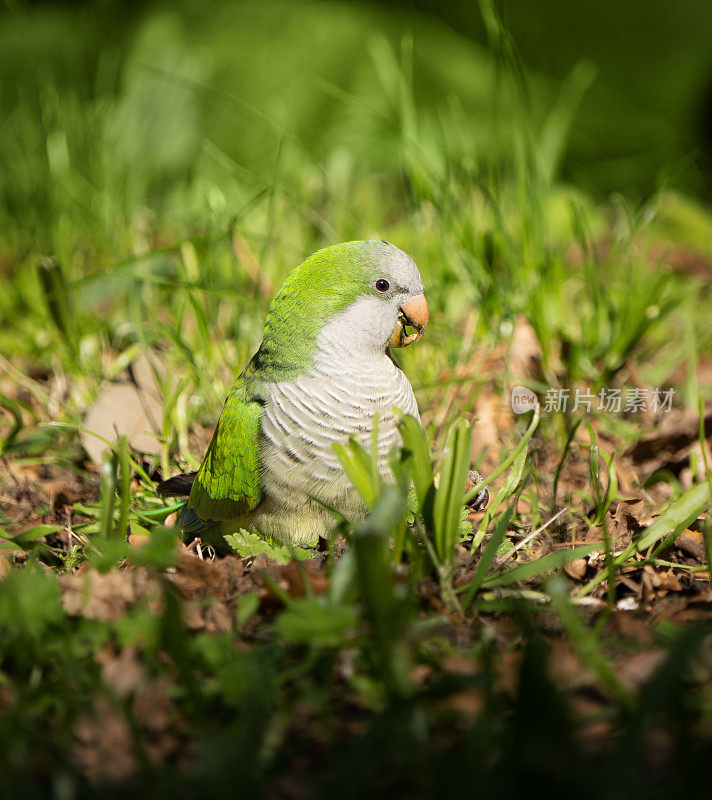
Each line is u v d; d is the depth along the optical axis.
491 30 8.88
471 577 4.86
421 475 4.70
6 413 8.55
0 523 6.30
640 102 17.98
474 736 3.29
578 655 3.93
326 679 3.92
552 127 10.55
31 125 13.55
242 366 8.18
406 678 3.60
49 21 18.16
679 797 3.13
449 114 16.17
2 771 3.35
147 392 7.73
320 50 16.70
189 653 3.69
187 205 12.18
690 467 7.05
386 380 5.77
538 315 8.26
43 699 3.73
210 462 5.97
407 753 3.35
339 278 5.69
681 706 3.30
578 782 3.07
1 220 12.35
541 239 9.00
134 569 4.77
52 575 5.10
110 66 16.78
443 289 8.76
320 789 3.40
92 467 7.50
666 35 17.91
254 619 4.50
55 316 8.88
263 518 5.86
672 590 4.89
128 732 3.66
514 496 6.10
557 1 18.02
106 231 11.48
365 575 3.67
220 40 16.80
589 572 5.10
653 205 9.66
